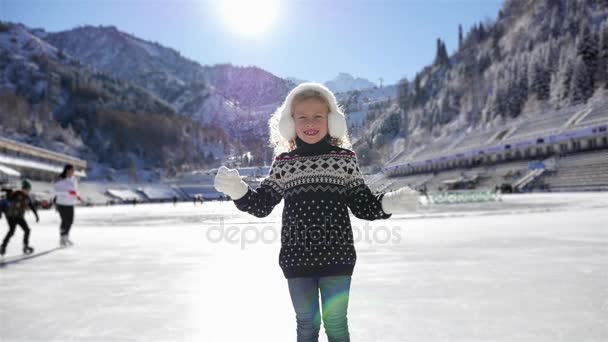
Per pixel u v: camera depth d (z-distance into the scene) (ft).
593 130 187.93
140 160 499.92
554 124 232.12
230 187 6.73
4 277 16.89
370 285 13.87
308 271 6.63
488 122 309.63
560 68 275.80
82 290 14.11
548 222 40.29
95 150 501.15
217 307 11.57
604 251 21.07
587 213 52.39
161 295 13.16
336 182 6.93
